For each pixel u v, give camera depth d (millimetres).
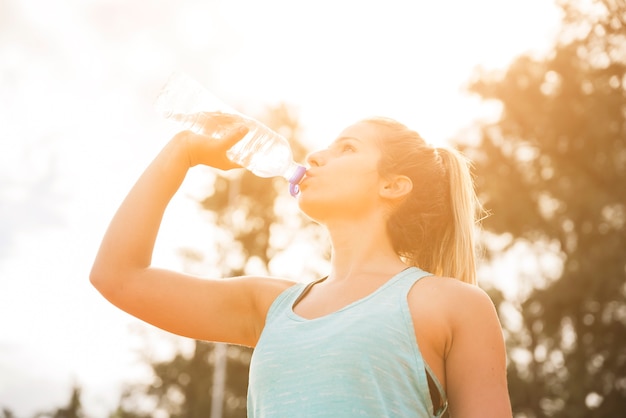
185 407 35344
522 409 25328
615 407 23906
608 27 23406
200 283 2699
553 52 24984
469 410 2316
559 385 24812
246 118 3074
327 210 2684
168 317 2652
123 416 35719
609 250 24375
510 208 25375
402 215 2721
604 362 24312
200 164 2838
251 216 38344
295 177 2727
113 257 2635
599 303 24359
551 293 24484
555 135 25281
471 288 2453
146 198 2713
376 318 2330
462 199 2871
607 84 24844
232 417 35062
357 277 2543
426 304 2383
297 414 2246
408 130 2857
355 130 2816
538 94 25625
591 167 25609
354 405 2213
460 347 2367
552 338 24703
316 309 2486
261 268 38062
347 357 2262
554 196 25594
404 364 2283
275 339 2410
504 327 26000
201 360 36094
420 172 2781
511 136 26359
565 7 23609
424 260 2795
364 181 2699
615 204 24984
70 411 41438
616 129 25156
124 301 2629
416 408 2264
